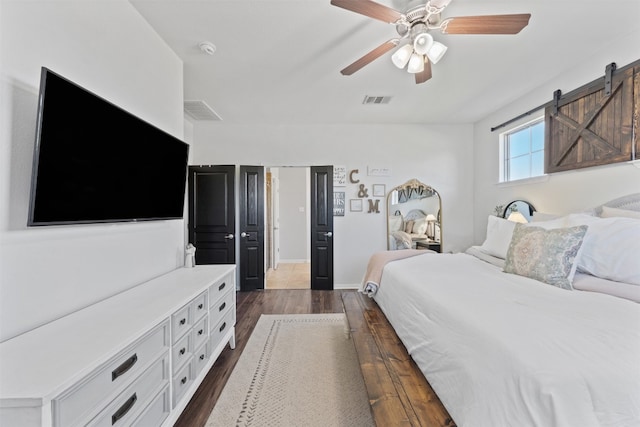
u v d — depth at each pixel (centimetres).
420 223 443
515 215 319
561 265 178
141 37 192
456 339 124
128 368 112
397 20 168
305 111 382
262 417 167
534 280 186
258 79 286
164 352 138
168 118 227
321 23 200
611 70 222
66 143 123
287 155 442
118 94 171
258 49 232
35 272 119
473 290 166
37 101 121
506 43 225
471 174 443
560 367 89
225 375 209
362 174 443
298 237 671
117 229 167
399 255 283
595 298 149
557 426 80
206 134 438
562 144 270
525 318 122
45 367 90
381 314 229
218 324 213
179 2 179
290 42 223
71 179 127
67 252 133
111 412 103
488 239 280
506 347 101
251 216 436
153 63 207
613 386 84
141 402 121
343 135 442
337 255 446
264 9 185
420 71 202
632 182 211
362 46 229
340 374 210
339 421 163
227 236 424
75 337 110
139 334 116
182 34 212
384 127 443
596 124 236
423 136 443
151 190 188
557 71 270
